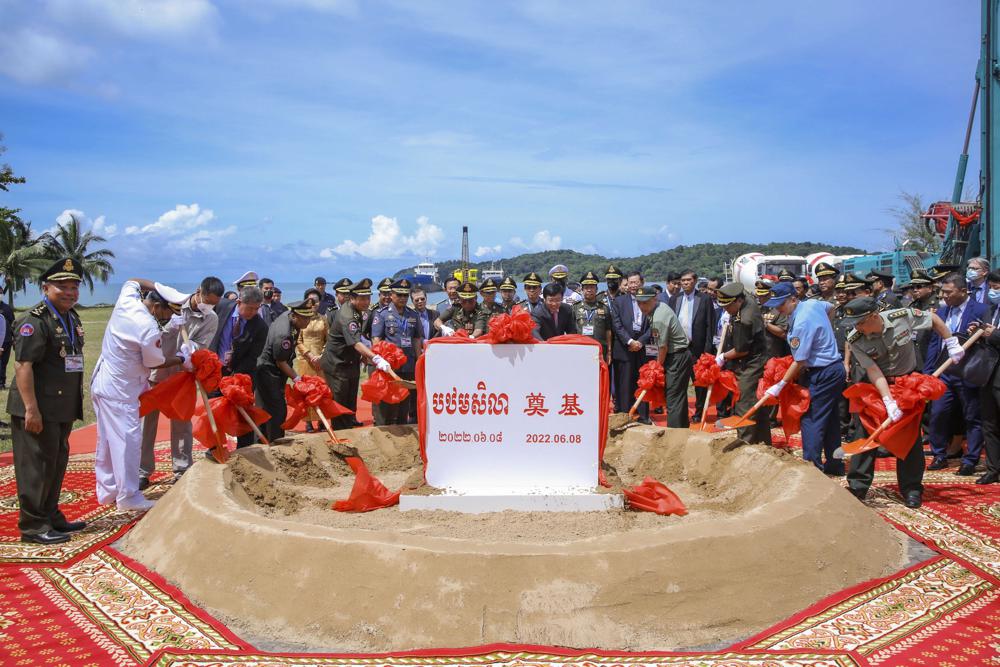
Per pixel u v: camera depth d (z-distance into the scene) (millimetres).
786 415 6738
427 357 5695
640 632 3641
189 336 6910
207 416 5867
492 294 8898
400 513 5465
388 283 9414
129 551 4887
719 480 6219
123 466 5879
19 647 3666
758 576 3984
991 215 11203
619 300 9312
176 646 3615
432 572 3725
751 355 7258
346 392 7930
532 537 4828
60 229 61281
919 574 4488
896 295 10406
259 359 7277
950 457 8125
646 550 3846
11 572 4699
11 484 7102
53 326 5359
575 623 3607
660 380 7469
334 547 3910
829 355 6547
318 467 6633
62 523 5578
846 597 4090
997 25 10977
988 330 6680
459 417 5695
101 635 3771
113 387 5867
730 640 3723
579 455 5676
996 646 3580
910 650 3541
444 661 3389
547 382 5660
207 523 4418
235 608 3947
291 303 7316
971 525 5523
